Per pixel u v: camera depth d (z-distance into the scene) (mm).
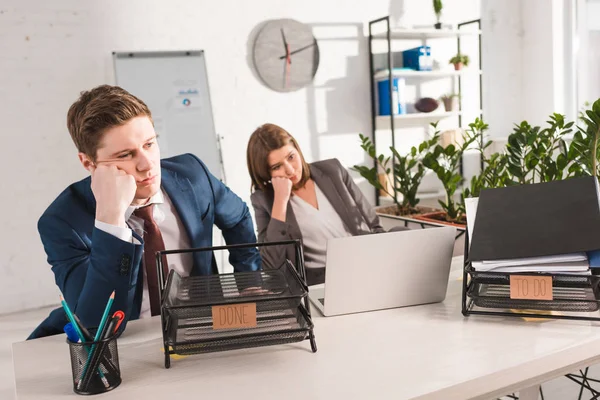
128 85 4020
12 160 3834
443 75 5148
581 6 4953
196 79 4203
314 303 1354
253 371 982
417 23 5023
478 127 2898
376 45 4879
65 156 3982
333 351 1050
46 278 3984
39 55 3848
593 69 4980
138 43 4102
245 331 1029
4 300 3867
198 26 4258
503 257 1153
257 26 4438
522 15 5336
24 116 3846
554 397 2033
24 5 3779
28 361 1099
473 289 1214
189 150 4172
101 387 928
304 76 4605
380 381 915
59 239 1307
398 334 1123
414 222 2805
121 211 1158
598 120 1681
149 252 1429
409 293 1288
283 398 874
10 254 3871
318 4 4637
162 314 1015
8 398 2422
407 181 3297
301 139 4680
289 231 2230
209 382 948
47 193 3951
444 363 971
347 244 1209
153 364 1039
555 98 5117
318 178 2377
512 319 1177
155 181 1290
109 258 1126
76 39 3936
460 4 5137
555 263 1127
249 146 2320
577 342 1029
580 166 2020
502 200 1325
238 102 4434
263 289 1112
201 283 1177
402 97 4734
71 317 930
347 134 4855
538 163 2217
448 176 2883
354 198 2434
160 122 4094
